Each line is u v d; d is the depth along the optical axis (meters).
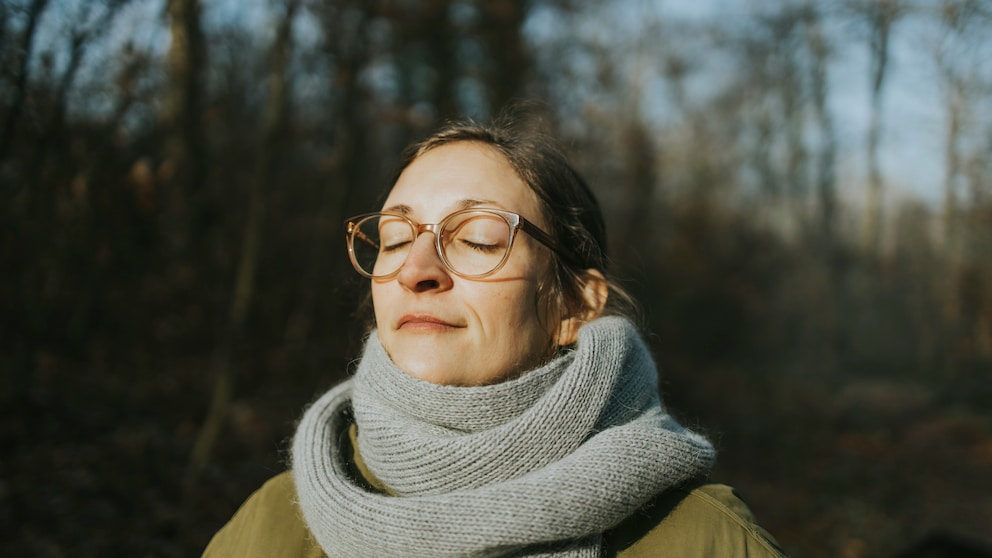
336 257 9.73
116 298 7.58
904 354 21.80
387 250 1.51
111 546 4.12
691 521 1.29
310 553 1.39
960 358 18.31
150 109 4.46
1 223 4.23
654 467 1.26
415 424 1.36
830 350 19.12
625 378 1.48
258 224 5.06
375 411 1.40
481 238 1.40
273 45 5.37
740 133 22.25
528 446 1.27
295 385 8.00
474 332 1.38
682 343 14.12
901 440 11.51
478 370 1.39
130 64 3.66
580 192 1.68
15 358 5.51
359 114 9.82
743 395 12.41
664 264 14.80
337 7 5.88
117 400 6.40
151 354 7.55
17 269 4.91
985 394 14.96
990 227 17.53
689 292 14.41
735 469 8.68
